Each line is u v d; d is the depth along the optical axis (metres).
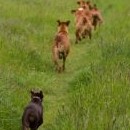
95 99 13.13
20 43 19.17
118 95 13.28
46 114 13.44
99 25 26.92
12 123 11.93
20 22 23.81
